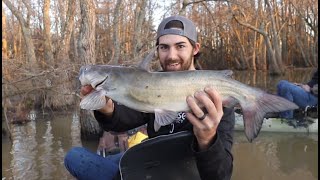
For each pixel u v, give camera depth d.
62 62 2.87
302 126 2.10
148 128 0.94
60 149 1.95
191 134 0.83
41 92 2.92
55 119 2.82
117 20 2.80
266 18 8.67
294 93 2.04
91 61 2.27
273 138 2.03
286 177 1.46
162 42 0.86
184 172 0.87
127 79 0.72
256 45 9.38
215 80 0.72
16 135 2.31
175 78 0.72
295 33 9.62
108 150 1.53
